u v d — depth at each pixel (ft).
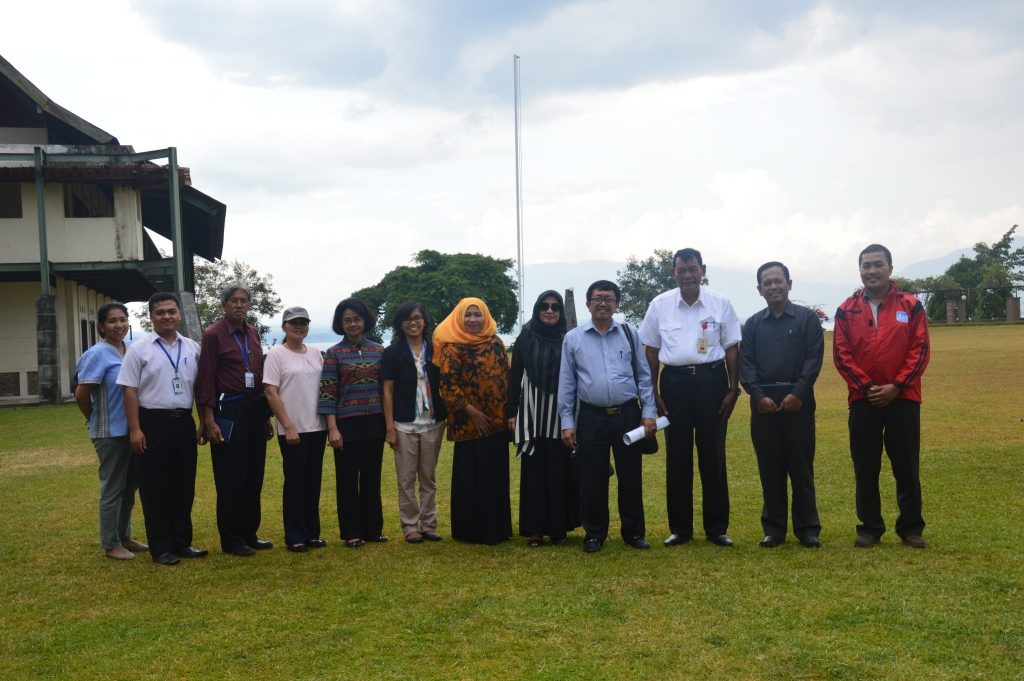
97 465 33.76
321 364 21.62
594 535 20.21
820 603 15.43
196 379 20.52
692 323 20.59
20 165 64.13
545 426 20.97
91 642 14.79
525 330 21.44
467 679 12.85
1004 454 29.14
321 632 14.94
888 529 21.02
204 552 20.49
